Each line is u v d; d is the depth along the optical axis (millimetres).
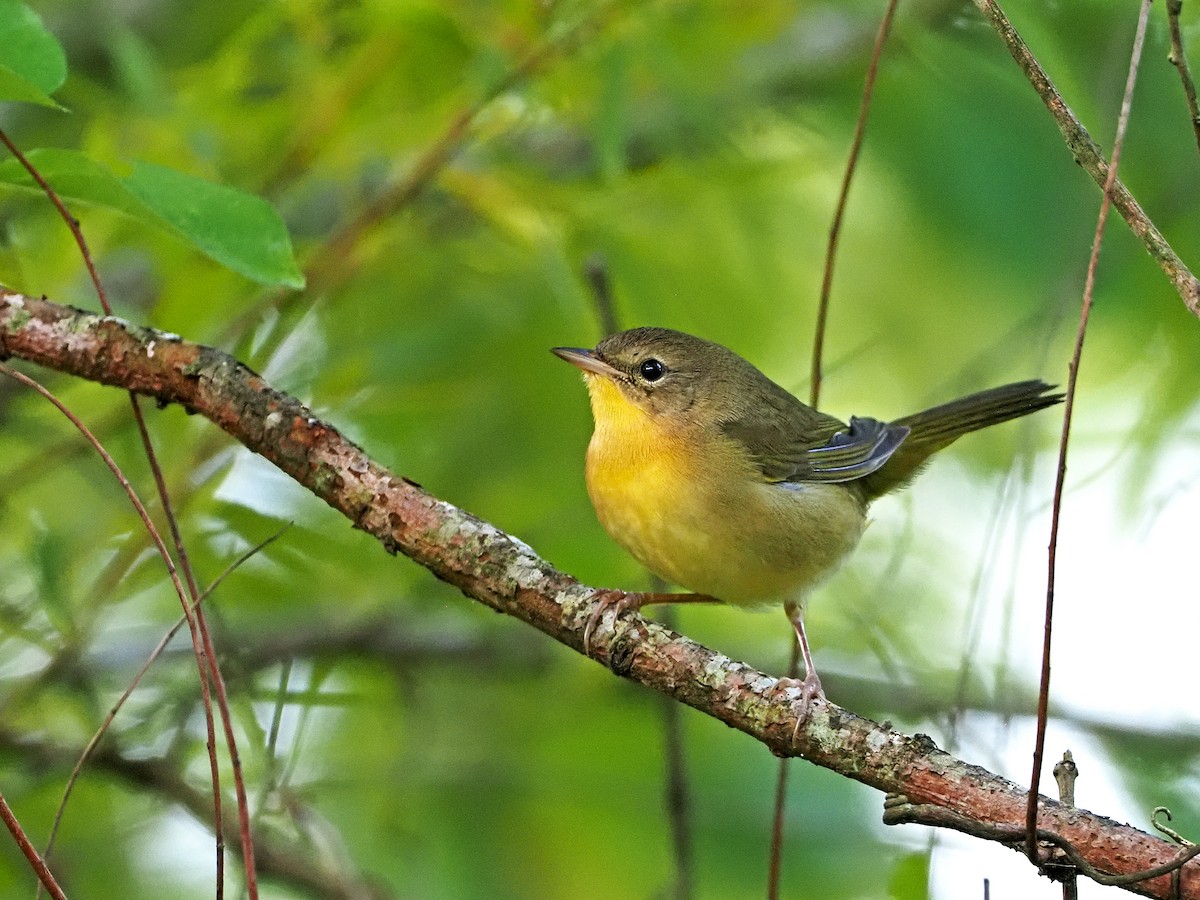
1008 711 9023
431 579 10805
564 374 11055
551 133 11102
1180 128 10281
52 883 5449
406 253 10453
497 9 9305
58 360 6742
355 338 10438
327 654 10773
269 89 10242
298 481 6711
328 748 10922
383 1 9273
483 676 11469
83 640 9211
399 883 10750
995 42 10523
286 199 10367
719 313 11586
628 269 10711
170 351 6727
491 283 10742
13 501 9992
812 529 9086
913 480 10562
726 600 9312
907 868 7727
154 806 10305
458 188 9688
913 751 6102
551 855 11234
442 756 10961
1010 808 5809
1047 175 10477
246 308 9820
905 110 10602
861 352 11398
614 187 10453
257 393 6707
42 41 6262
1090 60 10500
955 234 10750
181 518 9453
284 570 10141
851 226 12078
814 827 10883
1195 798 10828
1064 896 5621
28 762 9469
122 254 10773
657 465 8953
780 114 11039
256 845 9344
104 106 9688
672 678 6500
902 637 11484
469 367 10852
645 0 9297
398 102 10180
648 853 11211
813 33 11109
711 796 11117
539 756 11258
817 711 6281
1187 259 10672
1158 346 11086
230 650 9555
